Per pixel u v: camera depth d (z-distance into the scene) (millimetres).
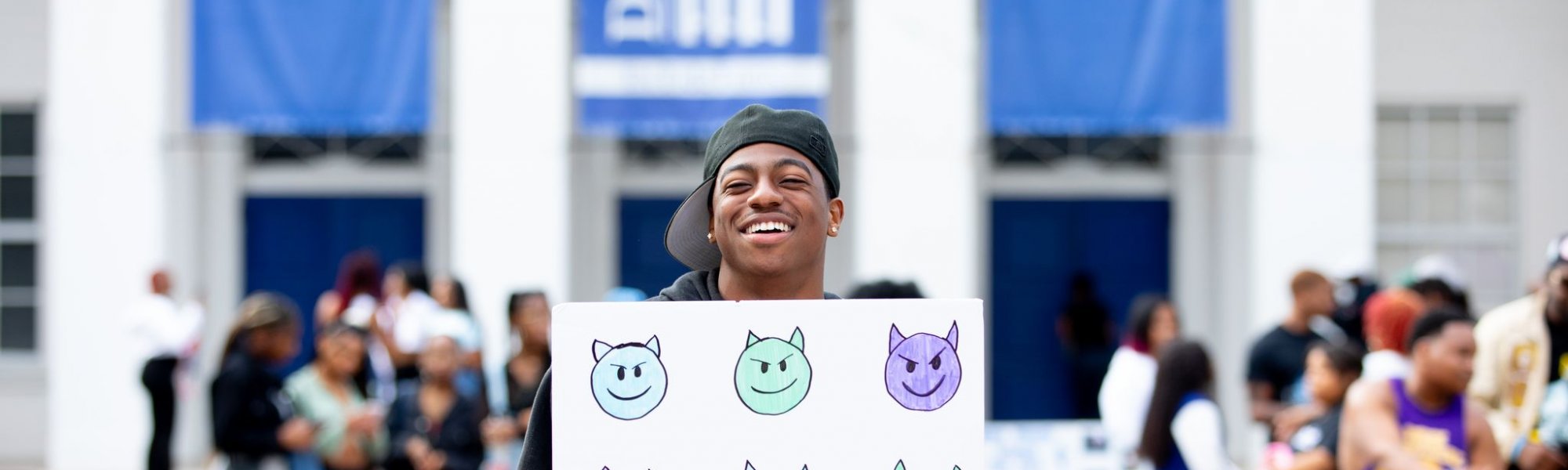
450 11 13945
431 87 13172
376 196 14969
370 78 13141
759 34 13039
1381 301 8266
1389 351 8102
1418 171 14852
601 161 14703
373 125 13141
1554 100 14703
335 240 14969
